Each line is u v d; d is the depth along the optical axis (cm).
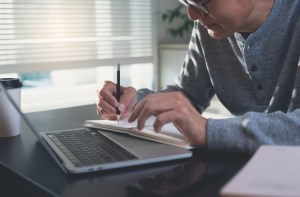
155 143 90
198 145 86
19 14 286
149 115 91
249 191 40
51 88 322
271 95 125
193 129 85
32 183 69
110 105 119
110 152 82
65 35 308
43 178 70
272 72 122
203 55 143
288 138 81
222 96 142
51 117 128
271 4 111
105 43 331
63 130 107
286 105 119
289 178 44
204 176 67
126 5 341
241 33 120
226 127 84
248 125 82
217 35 113
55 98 322
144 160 76
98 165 73
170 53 358
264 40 116
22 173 73
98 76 346
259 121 84
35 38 295
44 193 65
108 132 103
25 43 291
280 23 114
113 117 117
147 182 65
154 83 370
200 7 105
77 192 64
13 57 287
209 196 61
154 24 363
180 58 349
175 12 372
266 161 51
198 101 149
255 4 108
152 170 74
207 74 146
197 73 147
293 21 113
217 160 79
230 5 104
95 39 325
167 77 364
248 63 123
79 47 316
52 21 301
